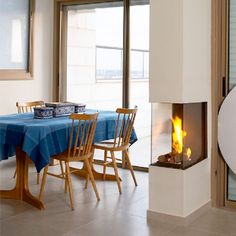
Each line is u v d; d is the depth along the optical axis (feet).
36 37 19.30
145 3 17.61
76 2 19.39
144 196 13.94
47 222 11.41
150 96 11.79
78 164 18.89
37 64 19.45
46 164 12.10
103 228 11.00
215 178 12.89
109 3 18.63
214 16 12.57
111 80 18.80
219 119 12.63
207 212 12.49
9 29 18.02
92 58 19.42
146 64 17.76
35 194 14.02
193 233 10.73
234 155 12.44
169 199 11.50
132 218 11.80
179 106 11.46
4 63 17.85
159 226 11.21
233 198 13.01
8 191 13.60
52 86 20.29
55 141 12.55
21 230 10.80
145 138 18.10
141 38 17.79
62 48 20.30
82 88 19.92
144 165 18.15
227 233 10.75
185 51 11.27
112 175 16.07
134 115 14.75
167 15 11.34
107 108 19.03
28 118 14.12
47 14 19.85
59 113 14.66
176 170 11.34
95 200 13.46
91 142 13.47
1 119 13.83
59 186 15.08
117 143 15.25
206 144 12.70
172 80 11.38
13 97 18.28
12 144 12.53
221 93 12.74
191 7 11.50
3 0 17.67
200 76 12.16
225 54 12.68
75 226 11.12
